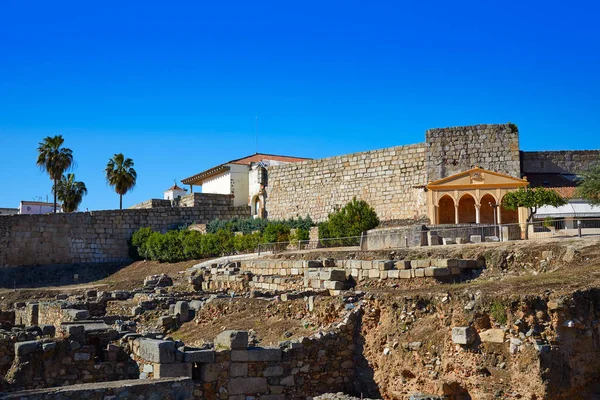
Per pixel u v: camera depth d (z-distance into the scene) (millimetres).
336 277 30938
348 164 74312
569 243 27578
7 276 69125
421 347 18953
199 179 100188
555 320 16766
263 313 27297
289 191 80562
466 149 63750
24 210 133125
